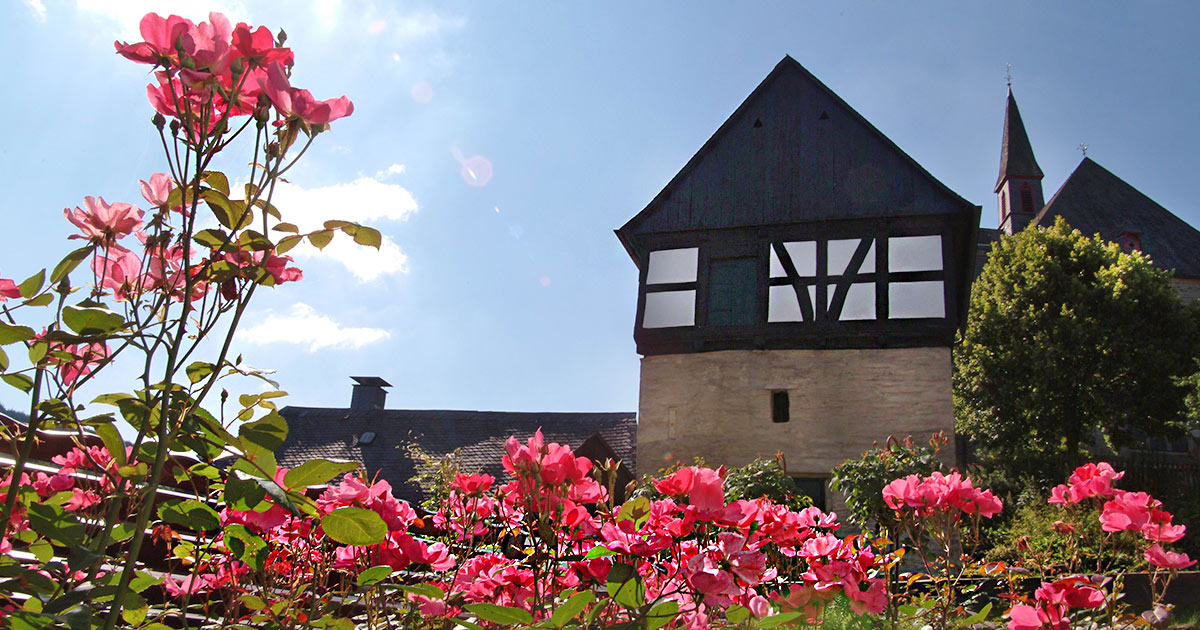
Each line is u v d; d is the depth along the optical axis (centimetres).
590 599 132
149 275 149
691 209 1448
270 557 172
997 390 2323
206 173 139
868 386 1270
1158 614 251
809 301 1336
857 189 1381
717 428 1307
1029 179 4497
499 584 174
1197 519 1390
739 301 1370
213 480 159
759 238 1396
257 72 133
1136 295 2283
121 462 139
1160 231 3459
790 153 1435
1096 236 2520
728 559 157
